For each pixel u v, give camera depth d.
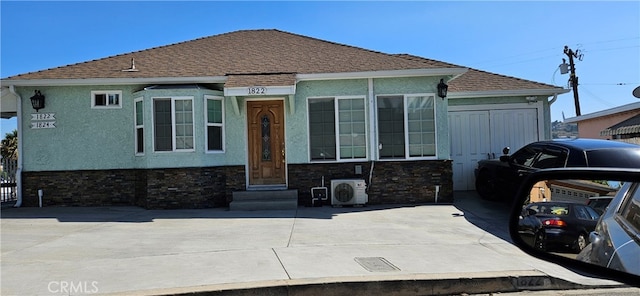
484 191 12.27
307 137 12.28
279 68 12.59
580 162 8.38
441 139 12.27
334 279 5.48
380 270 5.93
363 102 12.37
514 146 13.94
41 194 12.33
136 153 12.38
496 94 13.70
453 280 5.62
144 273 5.82
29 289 5.22
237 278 5.56
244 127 12.39
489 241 7.78
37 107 12.30
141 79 11.99
